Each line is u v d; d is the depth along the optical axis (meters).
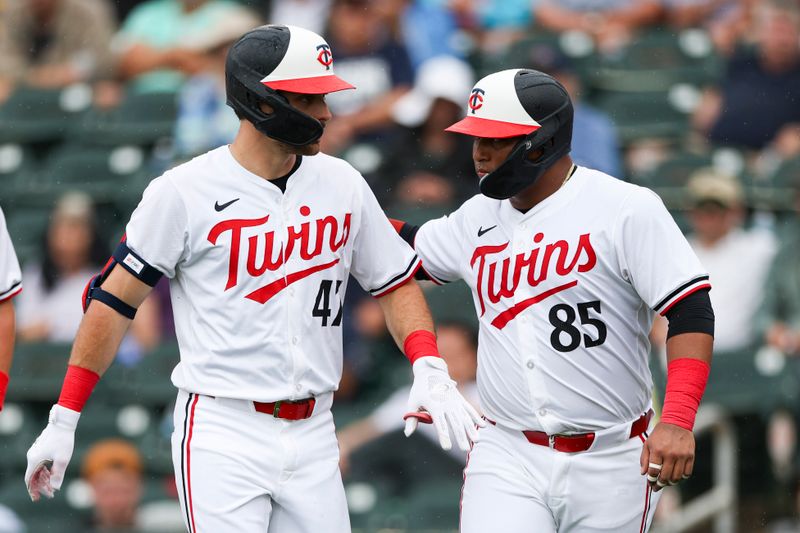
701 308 15.86
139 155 39.53
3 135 41.34
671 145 37.97
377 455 28.67
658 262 15.95
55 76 42.41
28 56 42.91
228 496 15.97
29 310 35.56
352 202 16.69
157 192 16.06
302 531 16.33
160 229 16.03
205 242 16.03
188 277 16.25
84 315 16.45
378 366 32.53
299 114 15.69
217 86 38.94
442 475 28.53
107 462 29.19
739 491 30.12
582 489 16.58
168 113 40.12
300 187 16.36
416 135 34.91
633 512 16.78
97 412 32.97
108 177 39.09
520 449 16.73
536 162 16.19
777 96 37.78
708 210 31.91
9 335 17.14
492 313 16.73
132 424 32.62
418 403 16.52
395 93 37.25
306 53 15.83
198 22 41.66
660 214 16.08
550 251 16.34
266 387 16.11
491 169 16.27
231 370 16.08
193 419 16.25
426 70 35.88
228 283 16.05
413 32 38.38
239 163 16.25
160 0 45.44
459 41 40.53
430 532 27.47
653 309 16.17
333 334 16.56
